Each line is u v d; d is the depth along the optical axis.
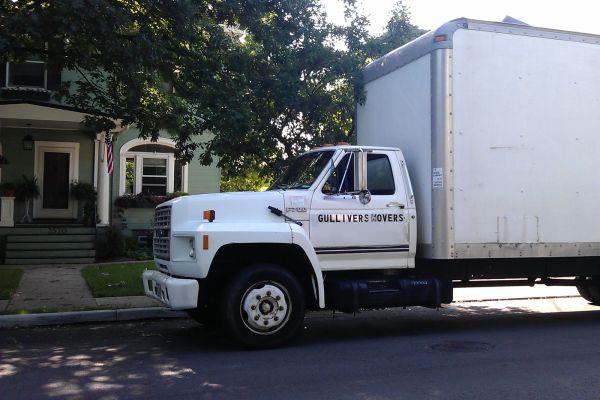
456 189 7.36
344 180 7.36
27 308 9.25
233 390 5.27
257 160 12.04
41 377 5.78
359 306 7.15
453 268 7.81
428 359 6.39
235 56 10.92
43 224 16.92
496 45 7.61
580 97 8.02
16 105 15.26
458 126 7.39
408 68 7.94
